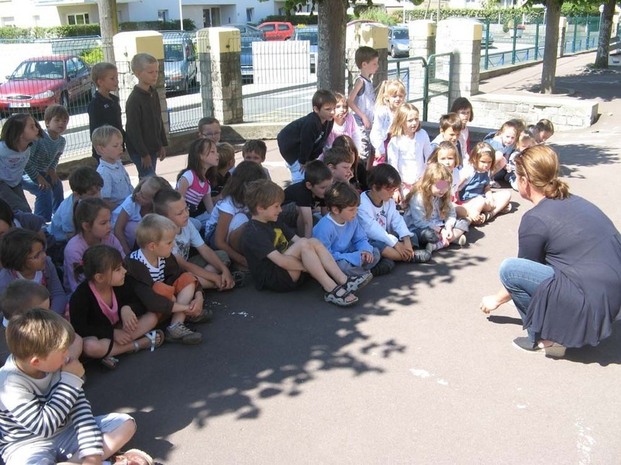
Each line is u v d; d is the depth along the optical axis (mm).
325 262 4695
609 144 10359
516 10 30469
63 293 4273
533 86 17547
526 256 3830
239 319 4441
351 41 11641
